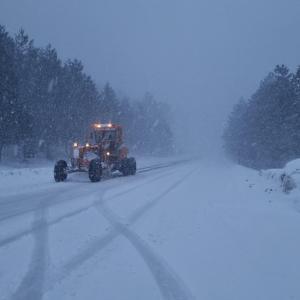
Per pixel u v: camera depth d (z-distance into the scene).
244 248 7.91
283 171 19.66
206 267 6.74
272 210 12.30
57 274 6.22
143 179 22.36
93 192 15.70
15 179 19.70
